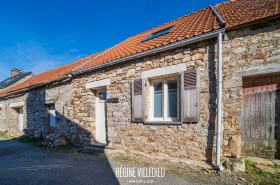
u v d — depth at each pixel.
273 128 3.74
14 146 6.80
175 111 4.50
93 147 5.86
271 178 2.92
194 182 2.99
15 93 10.51
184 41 3.95
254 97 3.95
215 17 4.90
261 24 3.59
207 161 3.71
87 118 6.20
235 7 5.43
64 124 7.05
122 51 6.20
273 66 3.41
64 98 7.12
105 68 5.73
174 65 4.26
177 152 4.09
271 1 4.51
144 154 4.63
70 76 6.64
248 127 4.02
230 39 3.83
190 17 6.90
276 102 3.71
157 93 4.86
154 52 4.45
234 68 3.76
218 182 2.94
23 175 3.59
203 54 3.90
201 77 3.89
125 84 5.18
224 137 3.76
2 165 4.30
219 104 3.53
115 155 4.82
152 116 4.86
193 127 3.91
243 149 4.07
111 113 5.49
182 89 4.02
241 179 2.95
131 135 4.96
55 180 3.29
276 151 3.70
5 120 11.45
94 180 3.25
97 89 6.33
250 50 3.65
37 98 8.80
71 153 5.40
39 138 8.00
